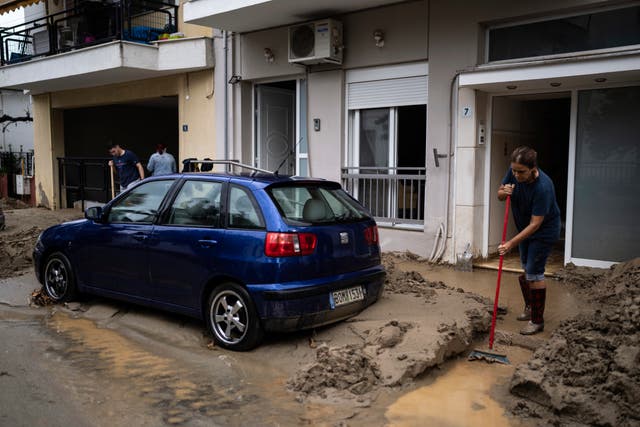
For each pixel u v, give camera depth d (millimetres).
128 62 11852
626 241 7426
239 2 9445
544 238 5344
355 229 5594
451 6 8422
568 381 4062
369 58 9438
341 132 9930
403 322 5285
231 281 5246
